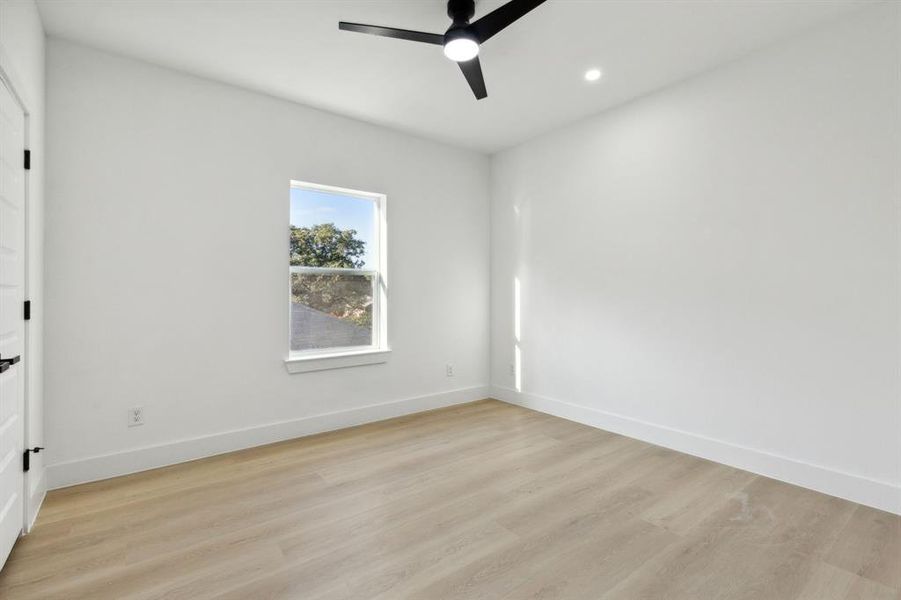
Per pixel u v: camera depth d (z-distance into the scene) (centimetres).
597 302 376
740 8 236
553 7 233
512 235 456
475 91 268
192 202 303
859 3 232
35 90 227
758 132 278
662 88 328
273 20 244
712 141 300
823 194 252
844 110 244
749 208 283
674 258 323
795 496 248
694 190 310
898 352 228
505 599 166
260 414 333
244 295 325
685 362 317
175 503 240
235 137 321
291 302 360
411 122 389
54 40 258
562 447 328
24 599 165
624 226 355
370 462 299
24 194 211
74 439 263
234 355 321
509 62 291
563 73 305
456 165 453
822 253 253
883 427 233
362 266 401
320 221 377
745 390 286
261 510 233
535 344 432
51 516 225
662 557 192
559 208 408
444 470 286
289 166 346
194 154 304
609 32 257
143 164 285
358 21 246
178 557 192
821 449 254
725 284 295
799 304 262
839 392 248
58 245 257
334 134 369
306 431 354
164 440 293
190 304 303
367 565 187
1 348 181
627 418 354
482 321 476
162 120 292
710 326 303
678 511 232
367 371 391
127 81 280
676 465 294
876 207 234
